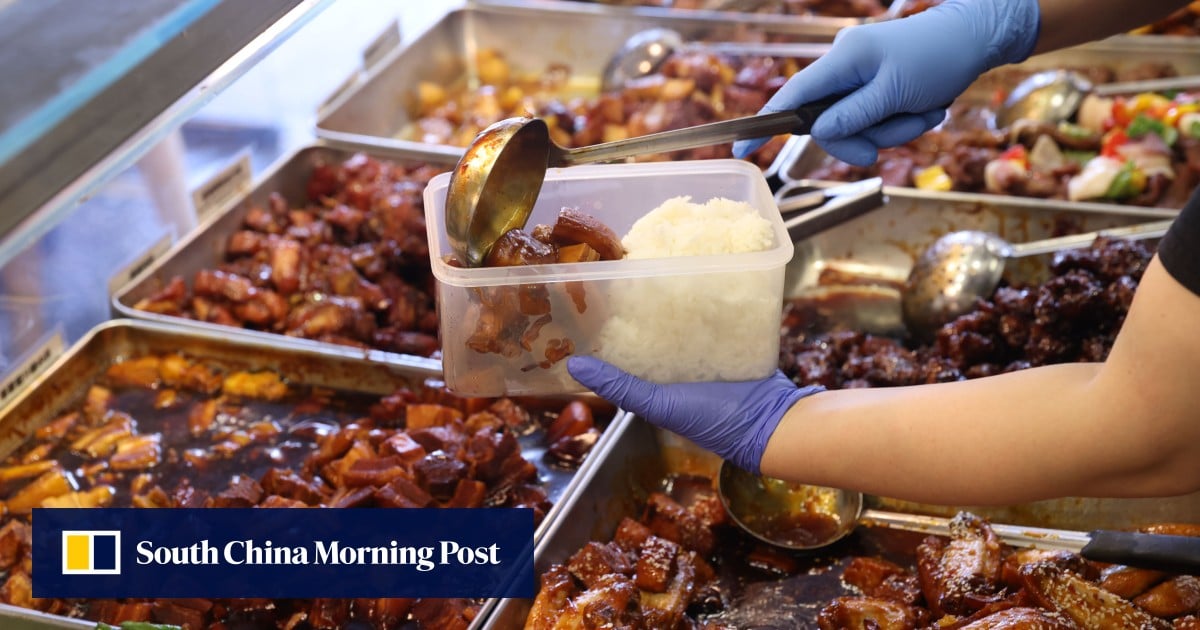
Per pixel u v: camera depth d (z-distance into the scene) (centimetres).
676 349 89
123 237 135
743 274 86
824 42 176
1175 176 147
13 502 113
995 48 105
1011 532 106
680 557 102
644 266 85
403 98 177
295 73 171
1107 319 120
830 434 89
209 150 151
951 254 129
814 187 142
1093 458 83
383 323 136
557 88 185
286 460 117
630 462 111
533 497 111
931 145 157
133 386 125
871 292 139
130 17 77
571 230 88
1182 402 79
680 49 173
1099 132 155
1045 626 91
